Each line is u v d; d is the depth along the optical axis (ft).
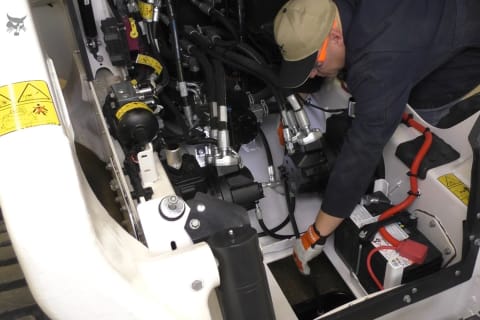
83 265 2.00
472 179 3.62
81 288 2.04
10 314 5.17
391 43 4.11
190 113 5.33
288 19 4.48
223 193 4.84
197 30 5.81
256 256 2.46
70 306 2.07
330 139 5.46
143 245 2.79
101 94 4.62
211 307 2.99
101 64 4.73
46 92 2.11
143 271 2.33
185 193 4.66
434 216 4.57
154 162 3.69
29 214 1.89
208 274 2.37
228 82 5.75
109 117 4.10
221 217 2.99
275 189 5.93
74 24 4.03
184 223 2.96
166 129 5.09
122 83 4.25
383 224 4.63
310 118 6.48
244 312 2.54
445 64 4.99
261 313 2.57
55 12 4.59
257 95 5.84
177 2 6.08
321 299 5.00
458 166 4.58
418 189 4.71
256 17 6.24
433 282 3.81
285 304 4.26
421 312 4.31
